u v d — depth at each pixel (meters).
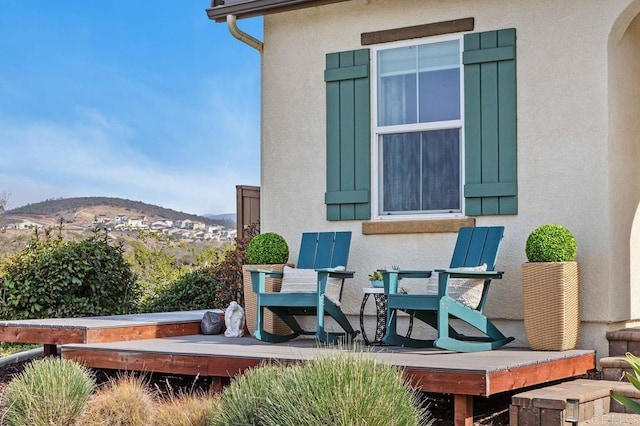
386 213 7.42
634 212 6.89
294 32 7.86
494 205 6.85
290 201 7.83
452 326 7.06
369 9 7.50
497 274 6.26
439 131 7.20
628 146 6.80
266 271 6.99
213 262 11.90
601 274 6.39
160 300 10.87
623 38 6.71
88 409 5.13
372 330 7.34
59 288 9.55
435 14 7.18
